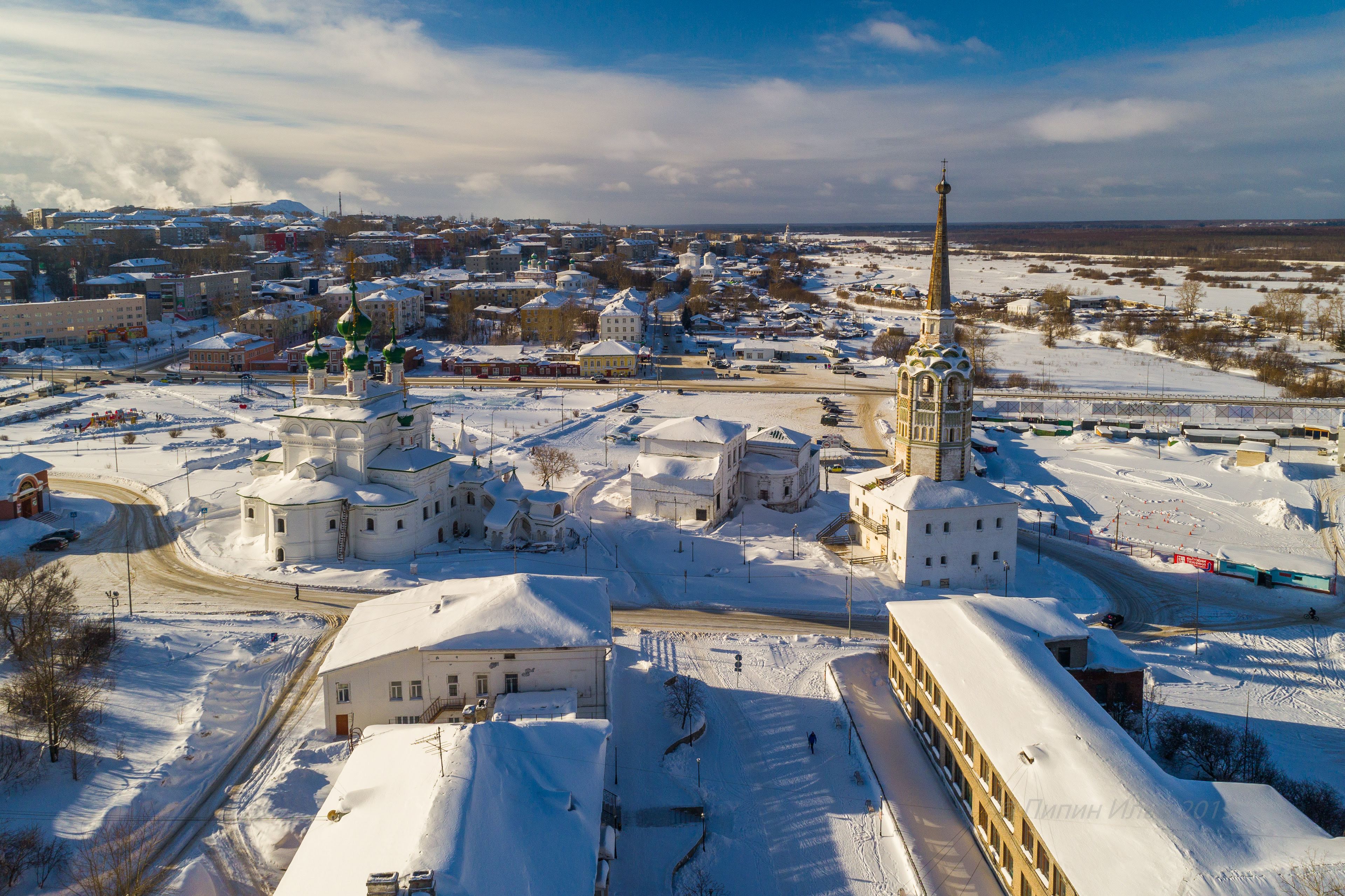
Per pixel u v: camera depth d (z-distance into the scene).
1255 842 48.38
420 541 119.69
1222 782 55.62
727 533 130.88
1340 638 98.94
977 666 69.56
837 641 95.88
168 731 73.69
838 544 125.31
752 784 70.19
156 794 64.69
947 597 109.19
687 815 65.38
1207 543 133.75
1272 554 121.44
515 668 74.31
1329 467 176.12
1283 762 73.56
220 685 82.19
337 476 120.06
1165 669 91.12
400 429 124.56
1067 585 114.88
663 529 131.50
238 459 166.12
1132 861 47.50
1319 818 61.59
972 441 176.25
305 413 120.00
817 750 74.69
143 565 115.44
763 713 80.56
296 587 108.50
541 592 78.88
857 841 63.50
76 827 59.97
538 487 154.75
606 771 68.12
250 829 62.00
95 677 79.25
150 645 88.06
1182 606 109.12
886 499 114.94
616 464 174.62
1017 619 79.50
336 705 74.56
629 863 60.00
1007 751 59.22
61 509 133.75
